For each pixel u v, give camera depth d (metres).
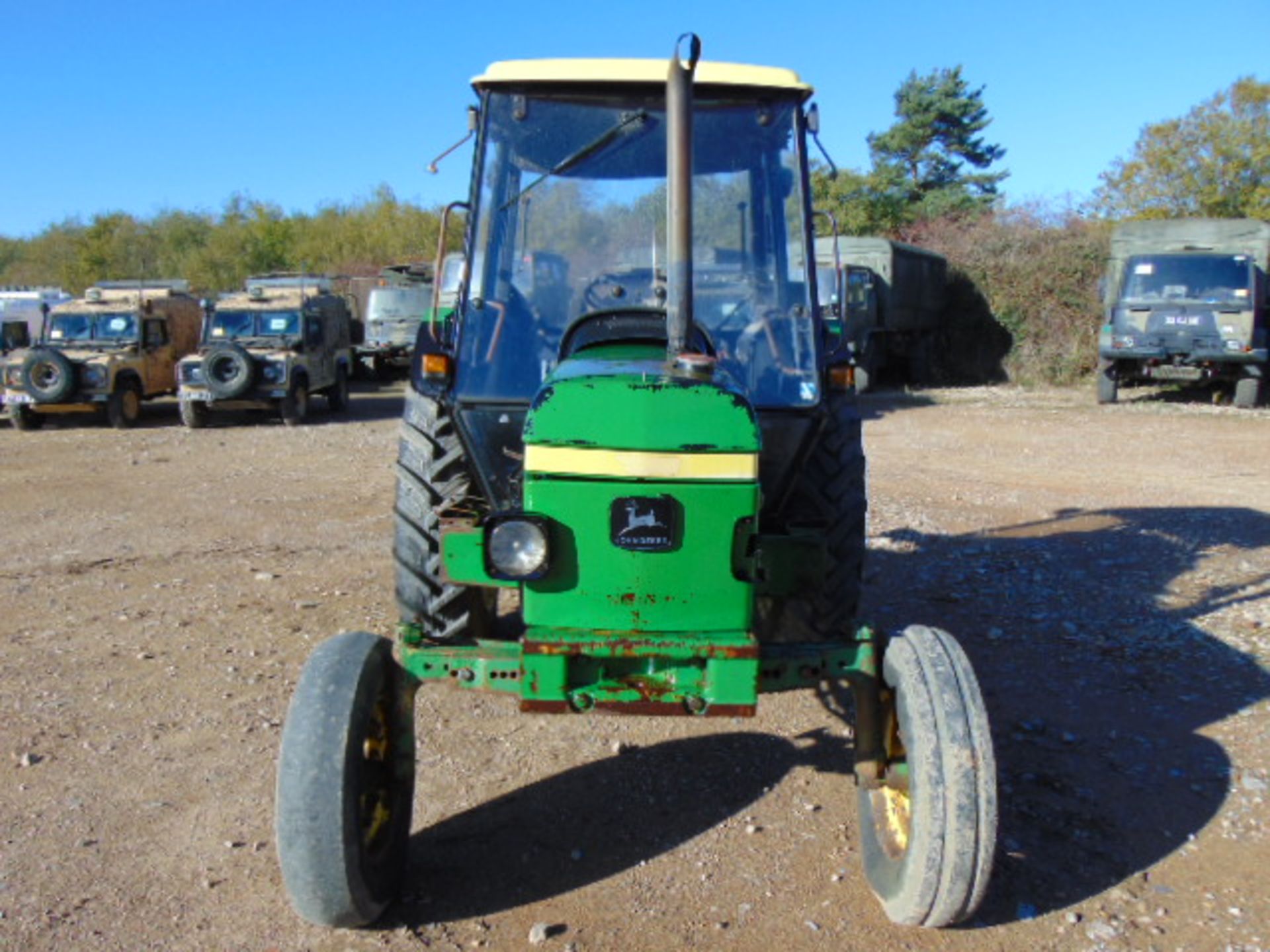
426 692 5.30
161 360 18.27
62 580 7.29
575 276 4.46
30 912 3.42
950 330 25.27
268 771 4.44
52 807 4.11
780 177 4.47
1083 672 5.54
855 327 19.88
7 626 6.26
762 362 4.36
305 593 6.97
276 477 11.78
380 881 3.31
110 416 16.75
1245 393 18.34
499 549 3.18
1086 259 23.77
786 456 4.34
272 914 3.44
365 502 10.22
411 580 4.42
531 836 3.97
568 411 3.19
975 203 42.41
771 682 3.35
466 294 4.41
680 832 3.99
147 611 6.57
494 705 5.16
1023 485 10.98
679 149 3.14
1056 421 16.81
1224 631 6.11
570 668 3.19
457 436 4.41
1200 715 4.98
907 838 3.25
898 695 3.24
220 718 4.96
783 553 3.67
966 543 8.28
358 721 3.15
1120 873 3.69
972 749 3.04
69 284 45.66
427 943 3.31
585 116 4.46
